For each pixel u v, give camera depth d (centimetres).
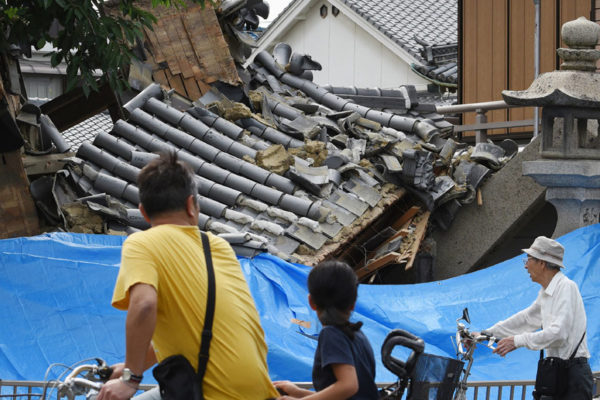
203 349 480
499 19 2491
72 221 1295
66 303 1063
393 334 595
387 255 1473
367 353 532
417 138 1711
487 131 2467
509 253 1700
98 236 1197
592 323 1188
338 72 3941
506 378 1092
